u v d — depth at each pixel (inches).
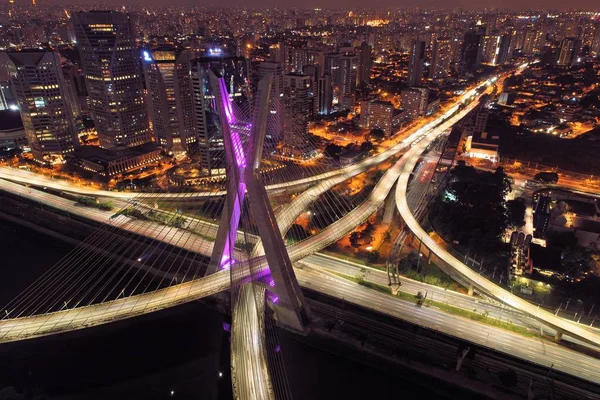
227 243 5492.1
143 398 4379.9
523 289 5531.5
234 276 5211.6
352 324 5246.1
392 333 5093.5
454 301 5541.3
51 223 7751.0
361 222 6742.1
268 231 4680.1
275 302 5147.6
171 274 6186.0
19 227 7726.4
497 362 4712.1
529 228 7509.8
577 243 6535.4
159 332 5236.2
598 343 4547.2
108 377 4623.5
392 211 7662.4
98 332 5251.0
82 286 5959.6
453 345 4923.7
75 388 4498.0
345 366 4756.4
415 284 5885.8
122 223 7431.1
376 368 4717.0
